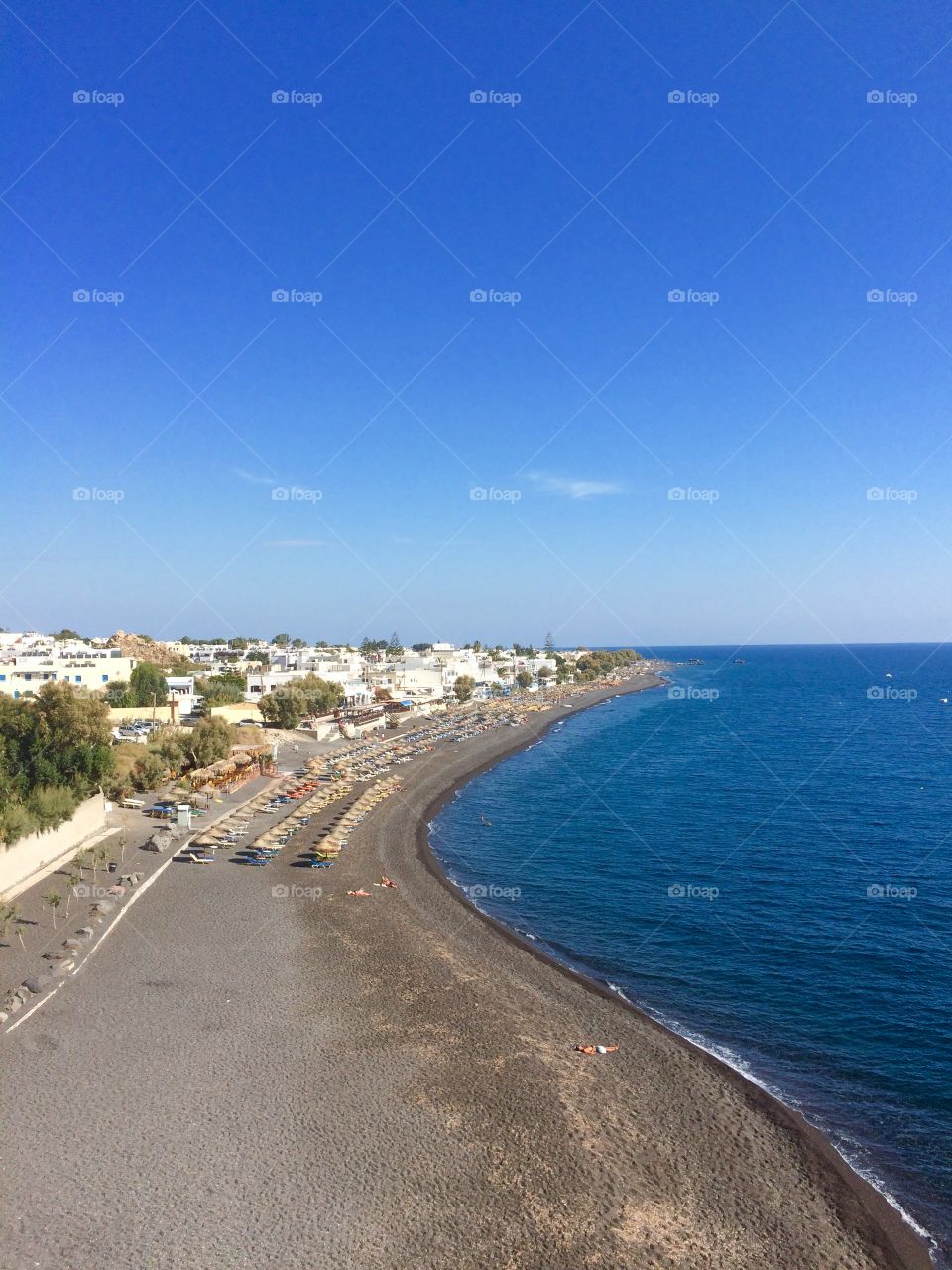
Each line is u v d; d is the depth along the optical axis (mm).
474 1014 38969
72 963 42312
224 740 100500
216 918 50719
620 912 57938
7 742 62031
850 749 143875
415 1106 30812
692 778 114688
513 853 73875
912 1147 30562
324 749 128375
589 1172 27375
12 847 53969
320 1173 26797
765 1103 32750
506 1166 27500
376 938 48688
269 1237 23938
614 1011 40781
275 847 68000
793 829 84250
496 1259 23406
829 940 52969
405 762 122000
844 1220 25984
